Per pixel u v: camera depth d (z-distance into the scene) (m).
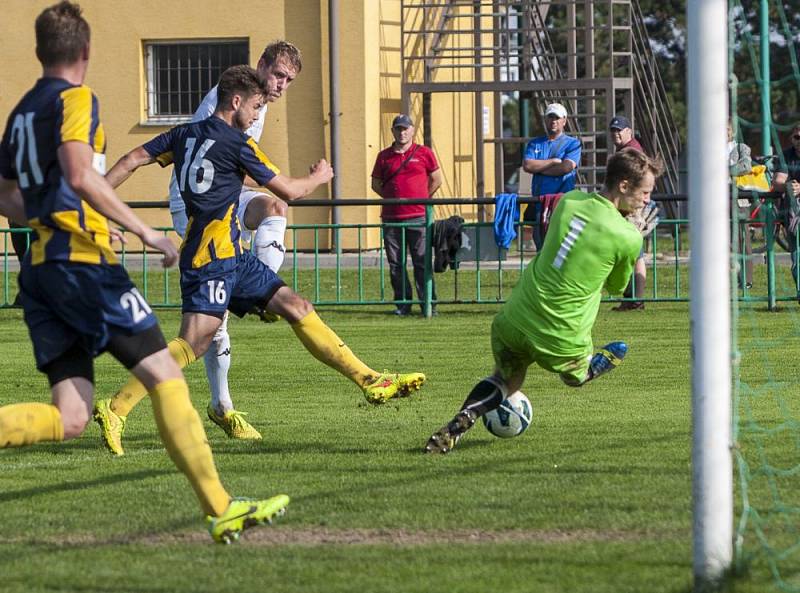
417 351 26.73
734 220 11.41
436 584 9.98
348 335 29.75
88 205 11.02
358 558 10.80
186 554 11.05
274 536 11.62
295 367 25.03
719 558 9.60
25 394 21.59
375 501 12.93
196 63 52.25
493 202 32.81
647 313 32.66
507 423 16.12
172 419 10.99
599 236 14.79
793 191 31.19
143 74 52.38
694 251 9.66
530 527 11.74
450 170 59.88
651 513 12.18
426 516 12.24
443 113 58.84
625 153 15.01
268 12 51.31
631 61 51.72
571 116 52.25
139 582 10.20
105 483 14.20
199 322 16.02
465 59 60.53
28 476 14.64
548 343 15.03
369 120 51.47
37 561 10.85
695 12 9.62
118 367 25.30
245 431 17.12
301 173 51.50
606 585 9.86
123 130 52.41
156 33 51.94
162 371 11.10
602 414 18.59
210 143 15.91
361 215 49.94
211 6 51.56
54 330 11.21
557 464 14.74
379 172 35.25
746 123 18.00
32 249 11.16
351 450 16.05
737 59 52.62
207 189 15.92
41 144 10.87
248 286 16.67
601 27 51.34
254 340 29.70
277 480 14.14
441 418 18.69
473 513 12.33
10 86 52.25
